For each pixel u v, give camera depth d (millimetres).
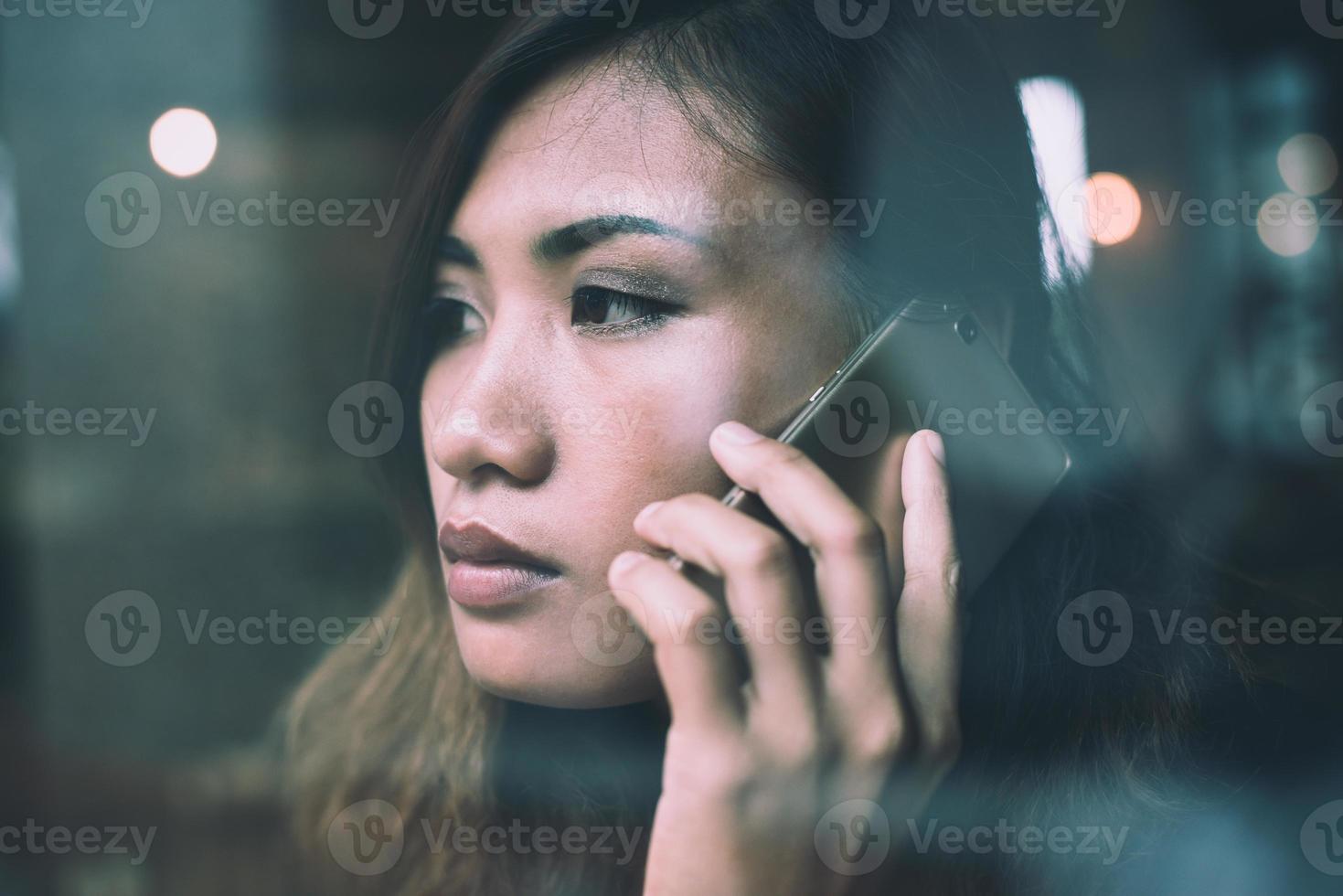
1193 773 833
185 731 2438
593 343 700
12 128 2426
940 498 684
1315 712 893
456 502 721
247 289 2600
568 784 1049
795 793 616
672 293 688
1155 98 2854
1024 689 850
